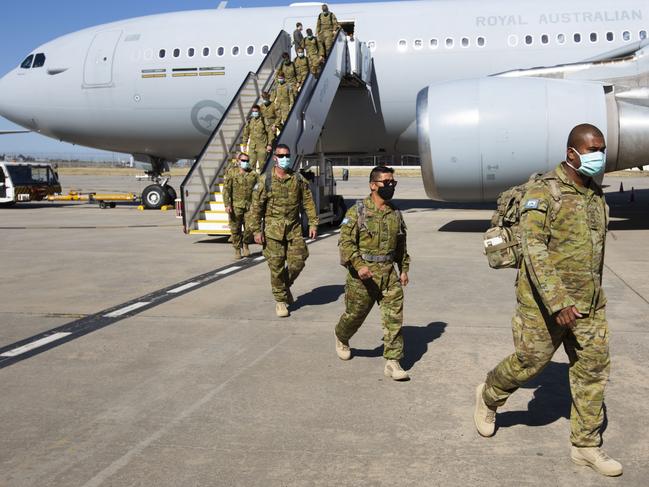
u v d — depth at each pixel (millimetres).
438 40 14914
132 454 3061
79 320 5848
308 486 2721
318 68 13852
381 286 4055
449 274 7984
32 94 17734
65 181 51125
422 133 11656
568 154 2775
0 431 3361
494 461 2943
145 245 11461
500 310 6020
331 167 14922
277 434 3277
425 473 2828
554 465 2896
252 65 15688
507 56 14477
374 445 3131
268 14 16203
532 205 2770
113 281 7840
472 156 11250
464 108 11281
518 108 11031
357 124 15906
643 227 13062
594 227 2777
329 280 7707
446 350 4727
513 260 2945
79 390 3977
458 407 3621
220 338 5168
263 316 5914
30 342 5113
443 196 11992
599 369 2791
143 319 5848
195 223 12266
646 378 4016
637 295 6520
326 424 3398
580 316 2682
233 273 8344
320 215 13414
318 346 4914
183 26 16562
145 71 16406
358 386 3992
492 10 14977
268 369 4355
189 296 6871
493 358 4520
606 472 2768
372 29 15375
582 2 14609
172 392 3922
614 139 11086
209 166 13008
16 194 22719
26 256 10180
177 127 16906
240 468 2898
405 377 4035
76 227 15227
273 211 5824
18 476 2846
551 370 4227
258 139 12820
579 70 11922
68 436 3285
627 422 3342
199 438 3238
